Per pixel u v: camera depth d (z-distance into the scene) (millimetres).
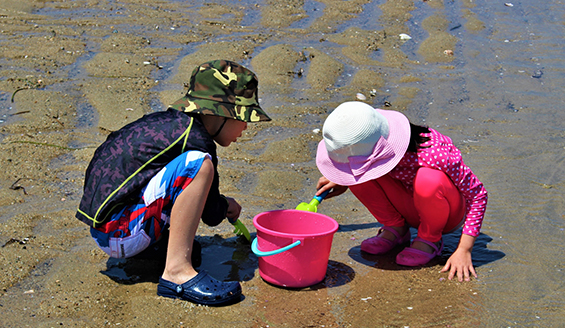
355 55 6180
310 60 5953
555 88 5523
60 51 5773
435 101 5254
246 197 3520
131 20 6820
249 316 2271
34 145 4039
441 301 2398
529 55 6289
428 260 2762
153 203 2371
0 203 3240
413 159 2566
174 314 2262
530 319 2244
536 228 3084
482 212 2637
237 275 2650
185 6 7473
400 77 5758
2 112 4516
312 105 5062
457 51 6410
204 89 2443
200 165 2332
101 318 2213
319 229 2684
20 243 2799
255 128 4641
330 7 7609
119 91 5035
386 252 2938
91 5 7281
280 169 3961
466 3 7891
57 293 2391
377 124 2484
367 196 2861
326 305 2379
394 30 6902
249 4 7633
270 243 2457
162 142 2377
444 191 2541
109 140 2500
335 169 2613
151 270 2652
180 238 2355
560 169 3877
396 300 2416
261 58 5895
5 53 5598
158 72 5508
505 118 4895
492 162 4012
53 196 3377
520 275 2607
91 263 2678
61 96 4871
